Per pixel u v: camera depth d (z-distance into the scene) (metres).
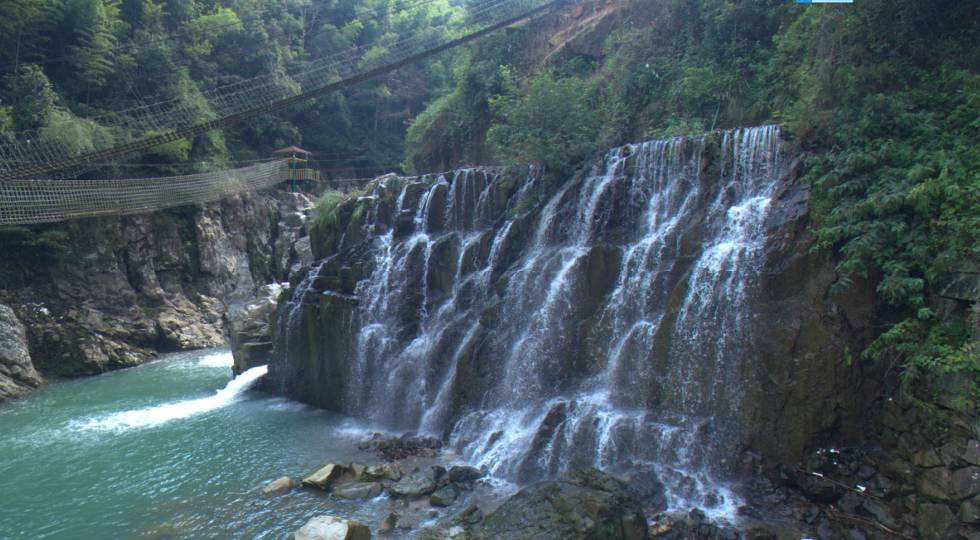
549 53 29.03
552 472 12.11
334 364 19.44
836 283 10.69
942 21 13.12
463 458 13.59
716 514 10.10
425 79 65.94
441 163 31.44
